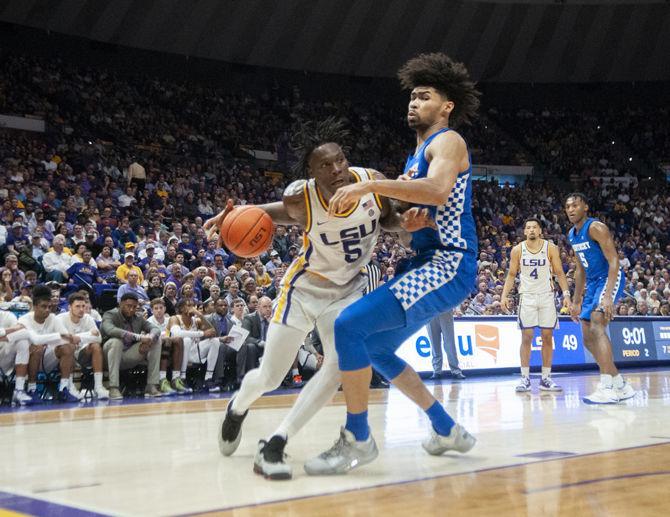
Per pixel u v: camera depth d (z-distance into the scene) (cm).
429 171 285
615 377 602
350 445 285
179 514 210
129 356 738
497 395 680
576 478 263
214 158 1912
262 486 257
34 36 1967
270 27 2220
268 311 852
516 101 2575
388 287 289
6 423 480
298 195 299
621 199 2200
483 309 1168
